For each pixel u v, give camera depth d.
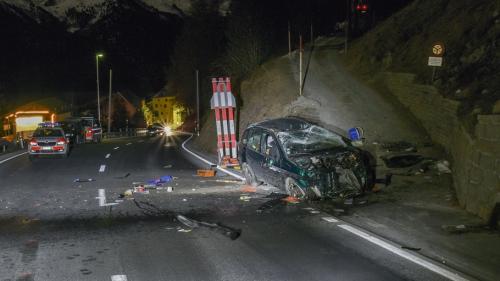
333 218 9.82
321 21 59.81
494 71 15.22
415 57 22.92
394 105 21.28
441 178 13.03
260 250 7.79
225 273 6.74
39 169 20.58
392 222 9.34
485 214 9.09
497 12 18.27
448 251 7.50
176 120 115.88
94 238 8.75
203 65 81.00
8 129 43.28
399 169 14.20
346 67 31.66
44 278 6.64
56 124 27.78
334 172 11.42
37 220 10.42
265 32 47.19
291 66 32.97
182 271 6.85
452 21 21.73
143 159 24.11
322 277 6.48
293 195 11.87
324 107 21.77
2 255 7.78
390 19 33.16
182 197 12.77
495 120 9.38
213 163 21.34
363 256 7.33
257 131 14.16
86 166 21.33
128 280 6.53
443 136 15.98
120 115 112.44
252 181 14.26
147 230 9.28
